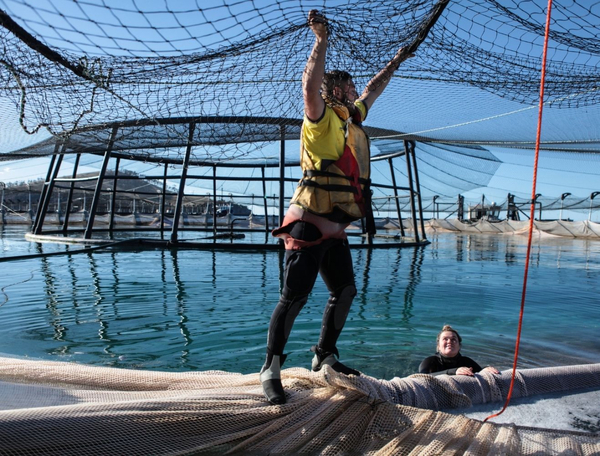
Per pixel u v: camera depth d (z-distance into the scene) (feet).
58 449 6.04
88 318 17.19
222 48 9.78
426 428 6.98
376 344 14.51
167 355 13.08
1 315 17.57
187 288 23.61
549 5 6.04
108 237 64.95
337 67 10.77
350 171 7.36
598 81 11.51
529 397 8.82
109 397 7.50
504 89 12.44
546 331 16.24
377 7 8.15
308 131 7.13
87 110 13.17
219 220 102.68
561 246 57.82
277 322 7.41
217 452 6.70
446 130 31.99
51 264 32.89
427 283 26.68
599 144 28.86
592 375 9.50
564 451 6.57
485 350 14.05
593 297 22.98
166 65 10.51
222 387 8.15
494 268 34.27
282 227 7.50
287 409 7.25
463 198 100.17
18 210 117.19
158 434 6.57
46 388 7.48
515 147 34.73
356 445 6.88
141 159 40.81
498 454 6.31
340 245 7.86
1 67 10.62
